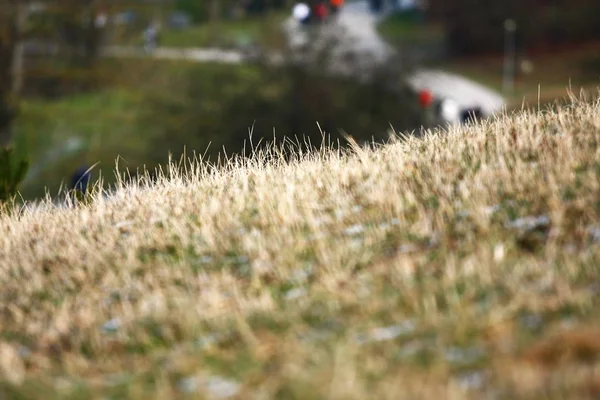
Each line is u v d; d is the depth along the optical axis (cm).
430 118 8450
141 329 1071
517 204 1209
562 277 1009
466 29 15500
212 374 930
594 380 805
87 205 1683
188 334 1041
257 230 1288
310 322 1005
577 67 14100
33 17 8025
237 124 8181
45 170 8850
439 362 875
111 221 1488
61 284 1266
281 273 1139
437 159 1427
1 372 1034
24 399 965
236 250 1241
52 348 1088
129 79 10412
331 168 1521
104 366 1009
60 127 9681
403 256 1121
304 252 1191
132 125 9688
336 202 1325
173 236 1333
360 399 836
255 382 902
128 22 9394
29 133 9488
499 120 1684
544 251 1088
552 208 1170
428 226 1180
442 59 15250
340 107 8262
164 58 12925
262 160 1712
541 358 859
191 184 1655
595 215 1140
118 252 1312
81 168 1884
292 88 8312
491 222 1170
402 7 19162
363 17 18838
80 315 1137
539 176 1268
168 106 8631
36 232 1532
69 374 1009
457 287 1028
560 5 15450
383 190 1316
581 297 946
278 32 9350
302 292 1080
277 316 1028
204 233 1300
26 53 8469
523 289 994
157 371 966
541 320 928
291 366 902
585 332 877
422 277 1066
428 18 16675
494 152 1418
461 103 10694
